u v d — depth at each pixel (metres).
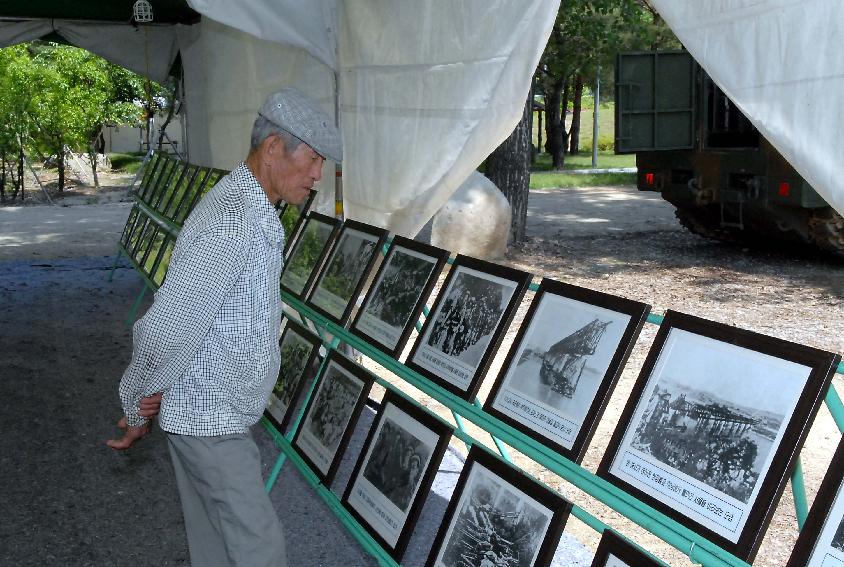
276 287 2.49
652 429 2.18
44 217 15.91
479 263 3.16
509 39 3.62
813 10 2.22
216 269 2.29
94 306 8.23
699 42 2.54
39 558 3.56
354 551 3.66
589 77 25.25
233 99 7.59
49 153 20.42
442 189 4.29
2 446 4.74
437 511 3.99
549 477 4.45
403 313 3.41
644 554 2.05
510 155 12.02
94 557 3.58
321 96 5.47
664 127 10.67
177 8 8.42
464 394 2.88
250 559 2.50
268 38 5.04
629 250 11.89
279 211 5.25
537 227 14.46
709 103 10.49
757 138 9.83
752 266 10.61
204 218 2.37
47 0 8.34
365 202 4.97
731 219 10.95
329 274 4.07
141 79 23.81
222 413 2.45
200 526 2.65
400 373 3.24
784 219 9.81
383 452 3.16
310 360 3.81
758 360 2.01
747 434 1.96
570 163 32.31
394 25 4.38
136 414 2.53
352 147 5.05
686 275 10.04
